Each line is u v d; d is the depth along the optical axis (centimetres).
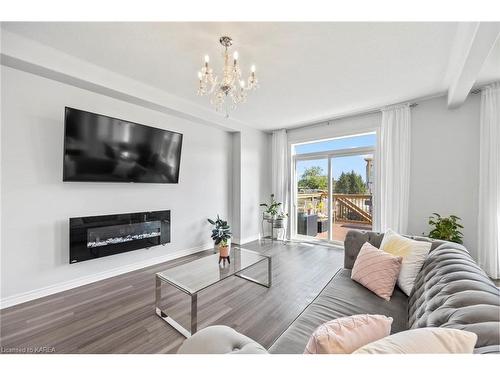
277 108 350
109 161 260
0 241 202
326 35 182
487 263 268
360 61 221
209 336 95
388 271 160
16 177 210
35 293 219
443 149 306
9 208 206
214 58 217
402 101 323
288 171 481
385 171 343
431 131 314
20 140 211
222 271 215
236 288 247
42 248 224
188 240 366
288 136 479
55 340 162
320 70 237
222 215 425
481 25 154
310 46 197
